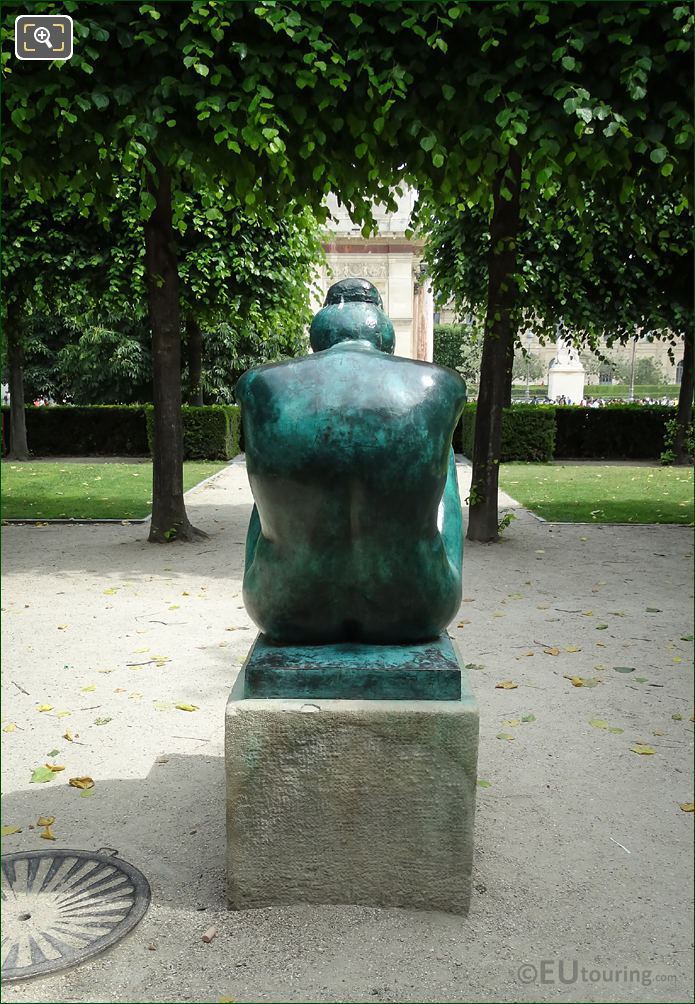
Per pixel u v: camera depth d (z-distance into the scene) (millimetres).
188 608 6797
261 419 2432
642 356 82562
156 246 8977
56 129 6176
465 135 6043
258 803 2730
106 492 13695
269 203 7551
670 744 4203
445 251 15680
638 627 6266
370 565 2553
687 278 14812
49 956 2600
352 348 2588
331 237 17203
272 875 2785
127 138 6223
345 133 6449
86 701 4805
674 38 5785
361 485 2395
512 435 19891
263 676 2701
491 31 5883
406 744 2670
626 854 3221
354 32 5898
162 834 3363
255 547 2822
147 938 2709
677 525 10773
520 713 4590
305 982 2506
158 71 6082
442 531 2828
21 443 20047
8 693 4930
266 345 24844
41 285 13312
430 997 2447
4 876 3057
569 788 3744
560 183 7820
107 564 8430
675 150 6176
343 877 2777
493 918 2803
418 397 2410
